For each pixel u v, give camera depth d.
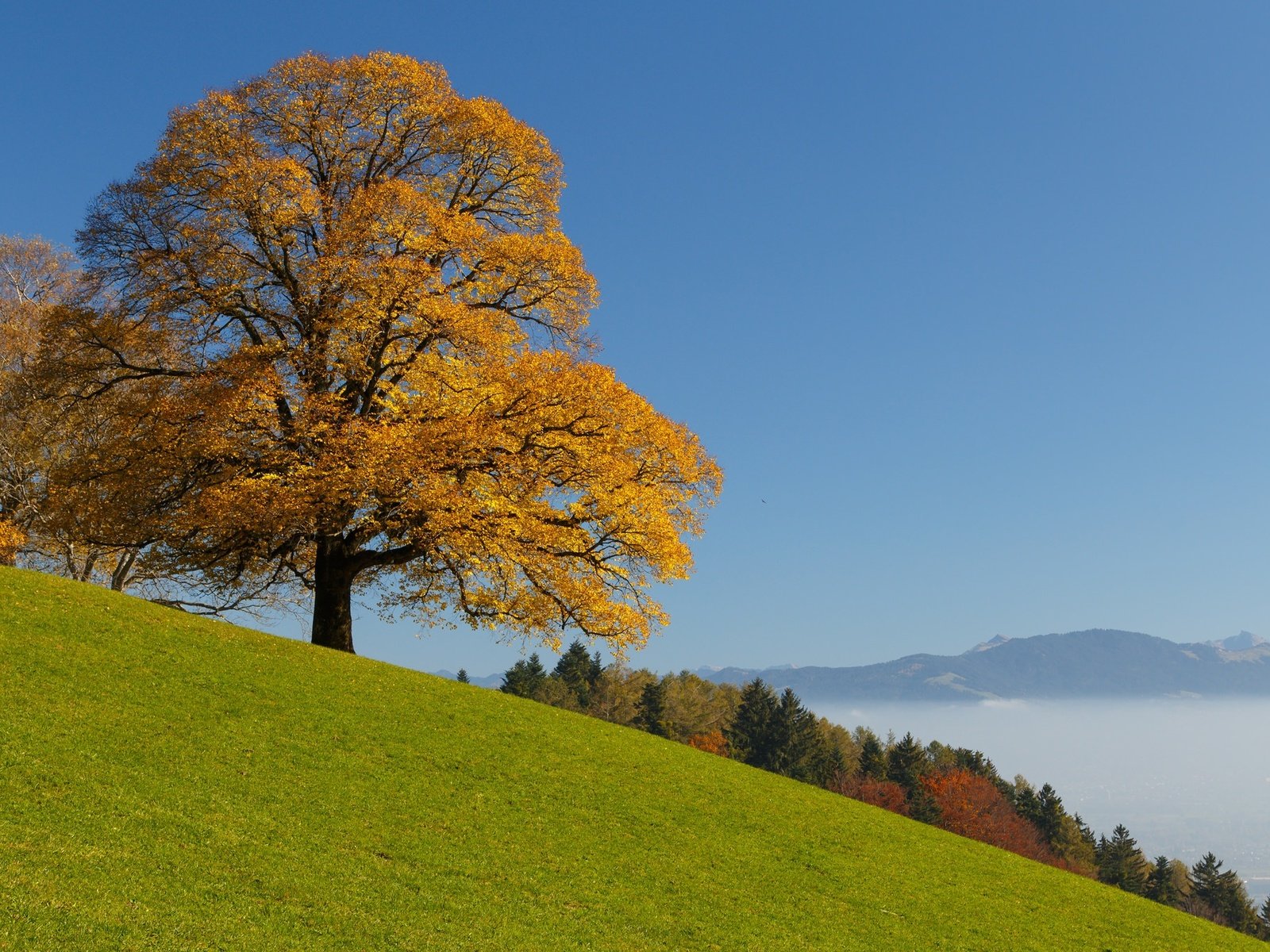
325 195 31.62
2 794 16.17
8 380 34.47
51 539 36.03
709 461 33.44
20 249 40.56
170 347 31.23
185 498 29.95
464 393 30.77
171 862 15.52
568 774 24.80
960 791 120.00
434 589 33.53
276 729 22.30
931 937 20.98
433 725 25.42
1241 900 135.88
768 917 19.84
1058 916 24.89
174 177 29.95
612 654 33.75
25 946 11.98
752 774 30.98
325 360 30.19
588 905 18.31
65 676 21.48
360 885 16.67
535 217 36.06
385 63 32.56
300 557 34.56
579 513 32.47
